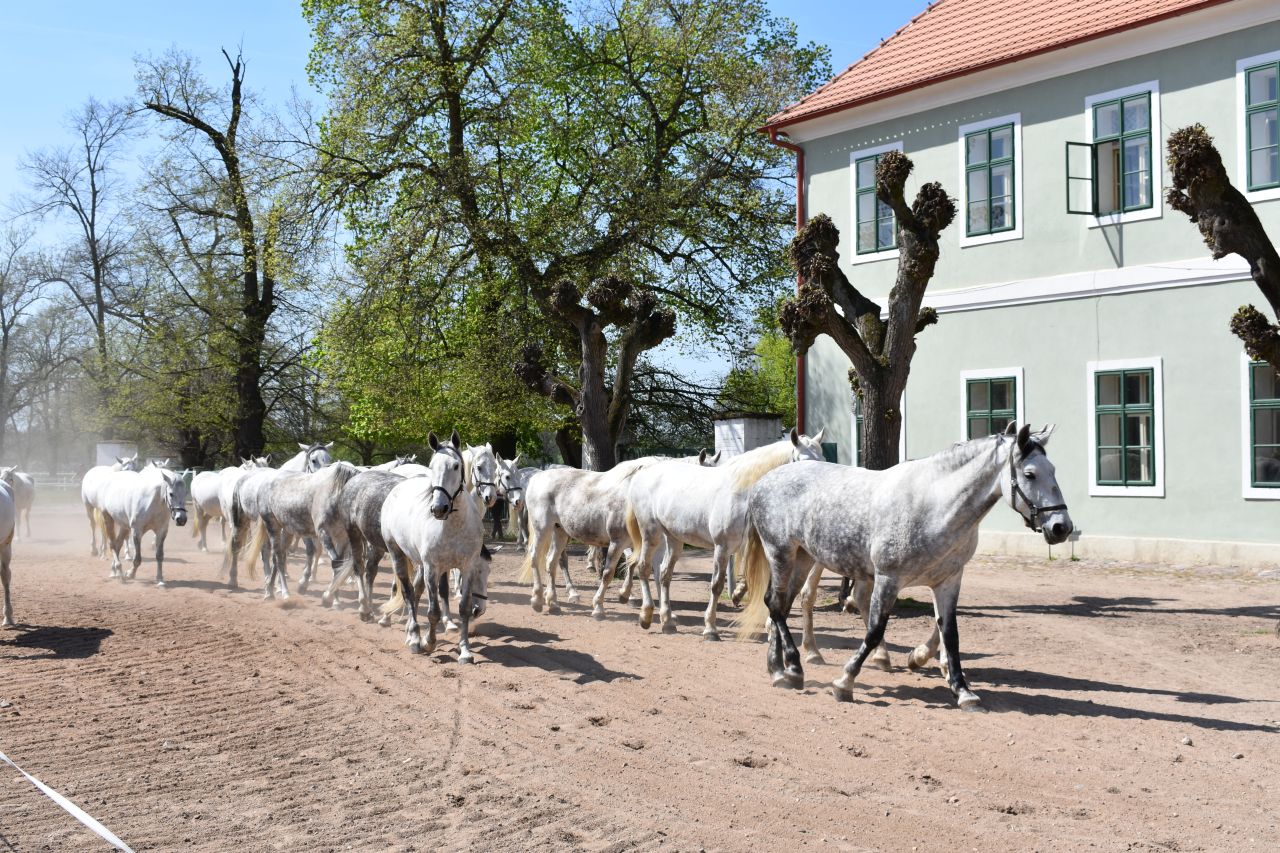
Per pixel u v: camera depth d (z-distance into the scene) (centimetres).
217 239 3775
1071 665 991
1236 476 1719
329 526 1341
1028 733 745
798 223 2422
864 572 869
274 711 828
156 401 3656
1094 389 1903
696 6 3002
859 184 2295
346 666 1002
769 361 4509
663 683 918
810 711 816
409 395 2648
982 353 2075
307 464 1689
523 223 2678
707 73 2998
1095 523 1902
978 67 2028
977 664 999
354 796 620
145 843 545
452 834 554
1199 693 870
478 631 1202
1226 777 639
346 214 2825
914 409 2191
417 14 2691
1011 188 2041
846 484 888
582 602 1488
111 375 3878
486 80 2819
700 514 1155
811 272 1487
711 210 2891
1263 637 1112
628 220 2741
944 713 806
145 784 646
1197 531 1764
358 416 2933
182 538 2573
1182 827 554
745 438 1939
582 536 1349
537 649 1084
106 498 1695
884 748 709
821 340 2383
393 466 1519
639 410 3130
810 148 2394
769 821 570
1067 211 1939
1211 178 1138
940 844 534
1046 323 1975
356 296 2711
